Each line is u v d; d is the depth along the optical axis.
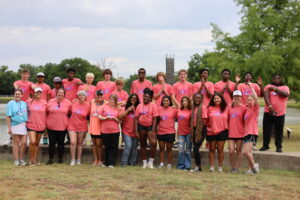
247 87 9.44
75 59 82.50
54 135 9.16
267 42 14.98
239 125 8.26
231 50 16.47
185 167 8.59
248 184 6.80
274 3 16.14
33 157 9.08
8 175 7.54
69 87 9.92
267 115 9.34
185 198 5.77
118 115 8.93
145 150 8.88
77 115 9.10
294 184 6.83
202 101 8.31
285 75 15.53
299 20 15.56
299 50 15.14
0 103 75.88
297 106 64.69
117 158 9.62
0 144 10.20
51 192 6.09
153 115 8.71
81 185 6.68
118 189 6.36
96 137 8.98
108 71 9.78
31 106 9.05
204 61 18.30
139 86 9.62
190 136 8.53
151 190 6.28
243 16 16.52
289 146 11.74
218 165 8.91
